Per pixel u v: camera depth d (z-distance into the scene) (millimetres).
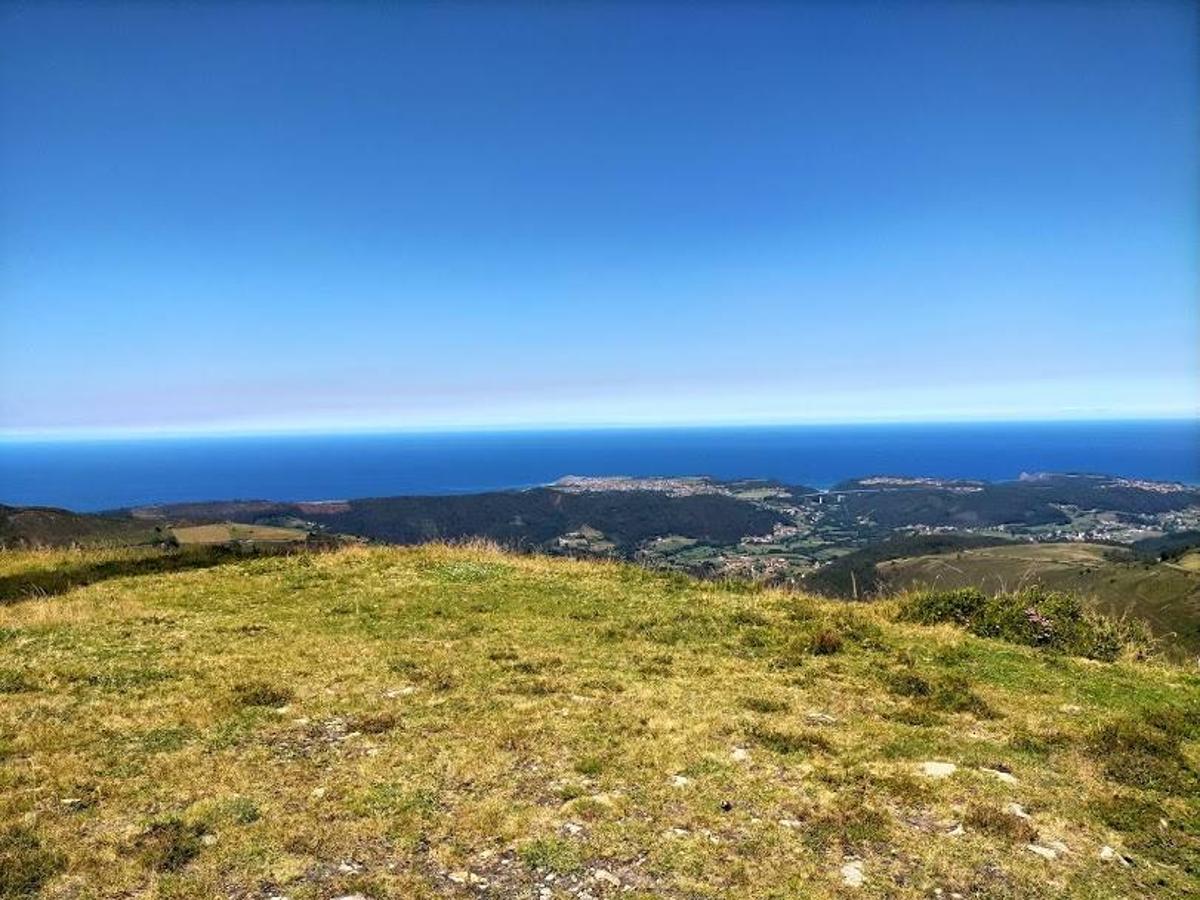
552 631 14188
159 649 12414
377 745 8516
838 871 6297
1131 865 6656
